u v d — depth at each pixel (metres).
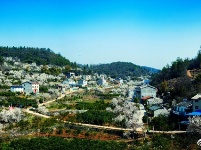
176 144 101.19
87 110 159.62
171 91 179.12
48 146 102.50
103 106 171.88
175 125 119.12
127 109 149.25
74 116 144.62
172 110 142.00
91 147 100.62
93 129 125.19
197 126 103.50
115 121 133.12
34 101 190.12
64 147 101.25
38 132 124.69
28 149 101.88
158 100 178.12
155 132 113.94
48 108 176.62
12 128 132.00
